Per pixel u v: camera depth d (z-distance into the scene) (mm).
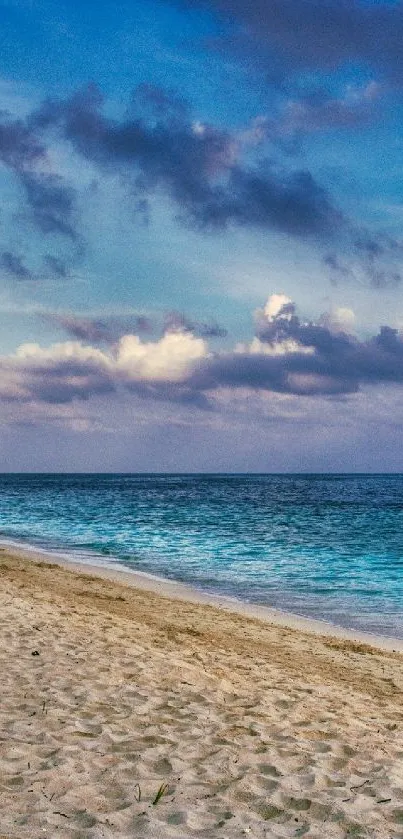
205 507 68250
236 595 19547
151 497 92000
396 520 51312
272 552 30406
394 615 17000
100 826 4977
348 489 143000
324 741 7160
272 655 11945
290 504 76562
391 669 11609
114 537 36469
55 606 14477
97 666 9430
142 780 5859
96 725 7141
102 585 19547
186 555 28828
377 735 7582
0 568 21500
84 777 5844
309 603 18516
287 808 5473
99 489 129875
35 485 161750
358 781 6086
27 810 5168
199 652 11344
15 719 7188
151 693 8414
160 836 4867
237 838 4906
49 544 32625
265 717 7855
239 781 5922
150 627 13367
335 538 37188
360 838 5027
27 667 9148
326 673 10953
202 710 7906
